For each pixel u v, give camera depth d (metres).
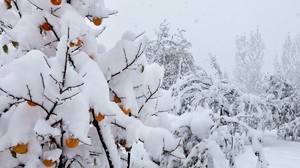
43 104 1.87
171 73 18.20
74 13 2.10
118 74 2.35
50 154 1.97
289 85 16.97
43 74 1.82
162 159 3.88
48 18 2.10
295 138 16.39
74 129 1.87
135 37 2.35
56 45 2.24
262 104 6.42
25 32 2.16
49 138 2.01
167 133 2.48
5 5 2.34
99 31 2.44
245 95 5.97
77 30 2.03
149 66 2.57
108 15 2.29
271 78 17.31
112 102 2.28
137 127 2.28
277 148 11.81
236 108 5.99
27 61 1.83
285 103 16.31
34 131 1.80
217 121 4.32
